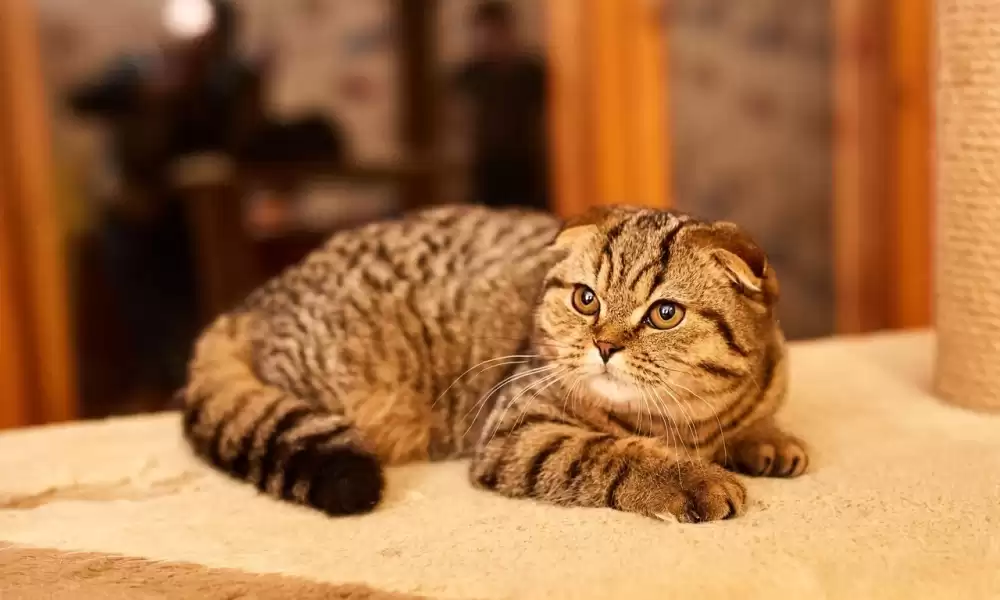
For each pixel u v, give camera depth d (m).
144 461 0.58
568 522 0.46
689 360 0.49
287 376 0.57
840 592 0.40
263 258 1.07
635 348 0.49
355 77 1.17
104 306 1.06
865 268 1.17
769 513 0.46
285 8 1.14
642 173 1.08
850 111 1.14
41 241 0.98
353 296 0.57
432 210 0.65
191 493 0.53
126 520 0.50
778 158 1.15
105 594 0.42
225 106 1.11
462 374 0.57
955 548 0.43
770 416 0.54
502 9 1.09
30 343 0.97
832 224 1.18
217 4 1.10
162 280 1.09
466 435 0.57
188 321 1.09
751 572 0.41
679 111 1.09
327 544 0.46
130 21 1.08
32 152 0.96
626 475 0.48
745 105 1.12
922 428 0.57
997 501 0.47
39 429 0.66
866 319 1.18
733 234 0.49
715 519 0.46
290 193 1.12
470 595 0.40
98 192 1.07
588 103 1.06
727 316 0.49
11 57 0.94
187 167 1.05
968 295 0.59
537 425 0.51
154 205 1.09
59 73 1.04
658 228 0.51
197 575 0.43
